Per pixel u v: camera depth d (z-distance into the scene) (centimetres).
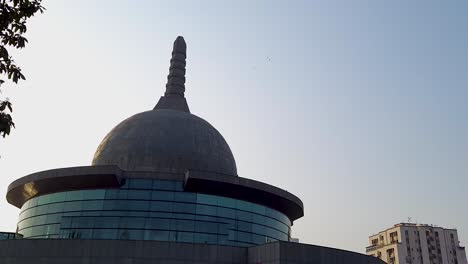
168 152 4644
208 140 4984
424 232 11950
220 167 4847
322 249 3616
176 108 5744
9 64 1128
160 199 4106
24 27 1154
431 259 11681
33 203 4491
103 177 4072
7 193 4775
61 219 4156
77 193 4216
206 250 3512
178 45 6266
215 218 4184
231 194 4353
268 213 4609
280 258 3372
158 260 3403
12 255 3484
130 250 3412
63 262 3412
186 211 4106
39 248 3478
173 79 6003
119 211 4041
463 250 12106
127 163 4562
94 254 3409
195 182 4119
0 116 1098
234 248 3612
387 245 11969
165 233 3984
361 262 3891
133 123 4978
